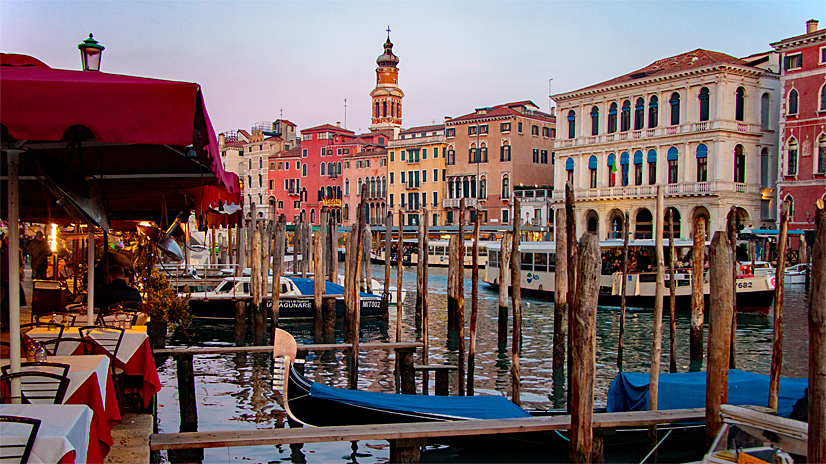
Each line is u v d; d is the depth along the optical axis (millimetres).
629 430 8383
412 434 7379
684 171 44375
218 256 37375
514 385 11844
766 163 44531
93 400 5523
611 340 20281
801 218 41312
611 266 27922
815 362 5527
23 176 6547
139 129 4145
